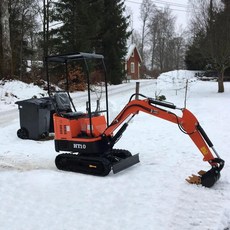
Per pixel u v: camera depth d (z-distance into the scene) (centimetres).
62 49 2730
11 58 2269
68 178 633
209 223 455
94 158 657
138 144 916
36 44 3109
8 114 1502
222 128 1088
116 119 665
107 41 3391
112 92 2562
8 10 2400
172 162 734
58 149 708
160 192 562
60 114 707
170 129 1100
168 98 2058
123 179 628
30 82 2477
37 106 997
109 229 439
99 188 582
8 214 485
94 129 682
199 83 2891
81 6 2711
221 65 2233
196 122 594
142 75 6097
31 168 710
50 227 445
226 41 2108
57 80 2700
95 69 3111
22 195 552
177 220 463
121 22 3453
